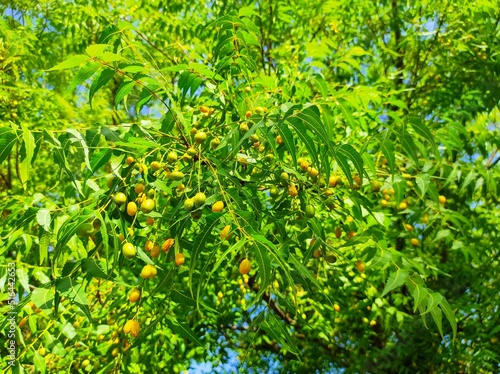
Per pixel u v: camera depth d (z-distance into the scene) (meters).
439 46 5.97
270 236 2.90
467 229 5.21
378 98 3.49
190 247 2.61
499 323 4.71
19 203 3.02
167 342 4.22
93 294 3.76
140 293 2.53
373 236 2.64
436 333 5.06
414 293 2.37
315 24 6.37
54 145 2.21
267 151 3.02
